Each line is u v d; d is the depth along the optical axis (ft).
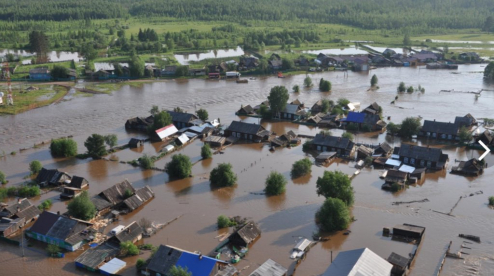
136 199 339.36
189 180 387.34
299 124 554.05
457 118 532.32
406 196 356.59
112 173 401.90
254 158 439.63
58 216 296.71
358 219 319.88
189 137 491.72
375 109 576.61
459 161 425.28
